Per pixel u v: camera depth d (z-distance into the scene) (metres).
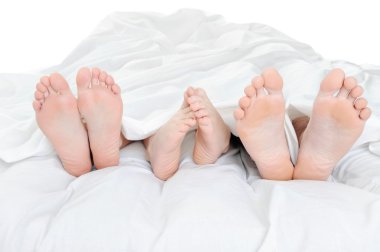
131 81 2.33
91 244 1.47
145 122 1.91
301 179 1.81
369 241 1.44
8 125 2.08
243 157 2.01
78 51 2.80
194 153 1.87
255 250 1.43
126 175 1.74
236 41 2.78
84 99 1.70
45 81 1.67
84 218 1.51
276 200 1.55
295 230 1.45
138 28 2.93
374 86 2.31
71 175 1.87
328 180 1.86
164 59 2.58
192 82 2.30
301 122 2.00
